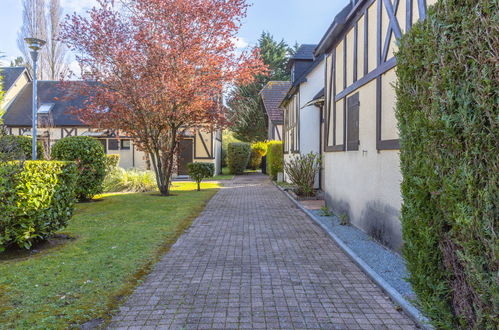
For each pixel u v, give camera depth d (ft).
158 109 31.78
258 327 9.06
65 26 30.12
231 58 33.40
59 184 16.56
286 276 12.82
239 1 32.63
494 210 6.39
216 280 12.35
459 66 7.23
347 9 22.26
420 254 9.05
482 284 6.66
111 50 29.99
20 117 69.62
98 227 20.59
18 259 14.23
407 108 9.51
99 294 10.89
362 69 19.80
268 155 70.59
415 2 13.79
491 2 6.33
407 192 9.62
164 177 37.37
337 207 24.71
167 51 30.37
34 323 8.99
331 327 9.09
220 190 44.32
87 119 31.55
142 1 31.55
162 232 19.36
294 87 43.96
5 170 13.75
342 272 13.28
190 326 9.08
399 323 9.30
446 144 7.71
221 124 34.19
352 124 21.11
